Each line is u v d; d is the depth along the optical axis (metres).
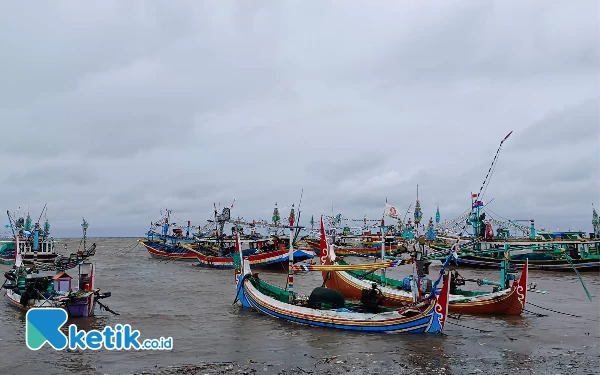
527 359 19.58
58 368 18.61
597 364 18.97
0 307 31.23
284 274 55.78
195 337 23.25
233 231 71.44
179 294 38.44
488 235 55.81
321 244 36.03
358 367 18.53
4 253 71.31
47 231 70.81
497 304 28.16
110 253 113.38
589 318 27.59
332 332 23.89
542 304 32.91
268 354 20.30
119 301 34.62
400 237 53.19
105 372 18.08
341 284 34.19
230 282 47.44
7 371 18.23
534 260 57.84
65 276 29.06
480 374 17.78
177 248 83.94
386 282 34.38
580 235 59.28
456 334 23.50
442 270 23.50
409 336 22.98
